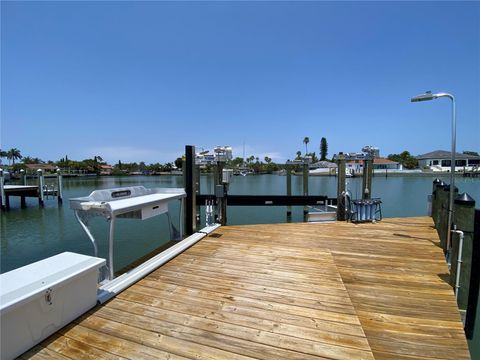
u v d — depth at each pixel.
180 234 4.64
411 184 29.22
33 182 35.53
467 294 2.59
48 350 1.71
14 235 9.33
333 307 2.24
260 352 1.70
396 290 2.66
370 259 3.52
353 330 1.93
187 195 4.76
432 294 2.58
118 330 1.93
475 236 2.51
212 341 1.81
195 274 2.96
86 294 2.15
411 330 2.03
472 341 3.08
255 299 2.38
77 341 1.80
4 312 1.51
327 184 29.61
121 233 8.56
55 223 11.73
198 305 2.28
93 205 2.68
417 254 3.72
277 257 3.51
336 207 6.60
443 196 4.14
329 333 1.89
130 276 2.76
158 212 3.71
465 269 2.59
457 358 1.76
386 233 4.88
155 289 2.59
